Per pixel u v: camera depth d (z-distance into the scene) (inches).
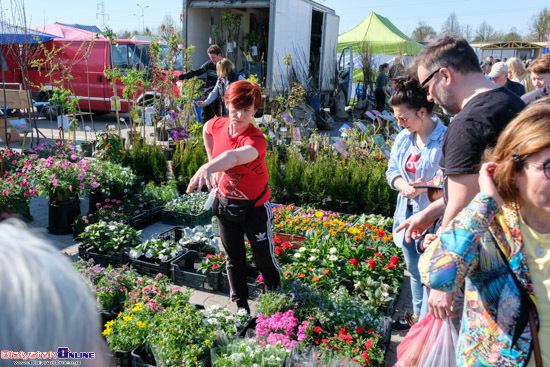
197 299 165.3
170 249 183.8
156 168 286.2
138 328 126.0
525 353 61.1
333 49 672.4
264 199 134.0
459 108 87.8
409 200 126.6
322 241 189.0
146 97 515.8
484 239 64.5
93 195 239.6
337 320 138.3
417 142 125.9
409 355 85.5
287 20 509.7
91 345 28.6
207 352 121.0
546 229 61.9
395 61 634.2
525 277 61.6
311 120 519.8
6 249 26.8
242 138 126.4
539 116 60.4
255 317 139.6
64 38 546.3
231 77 309.3
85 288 29.6
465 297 67.3
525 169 59.7
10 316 24.9
